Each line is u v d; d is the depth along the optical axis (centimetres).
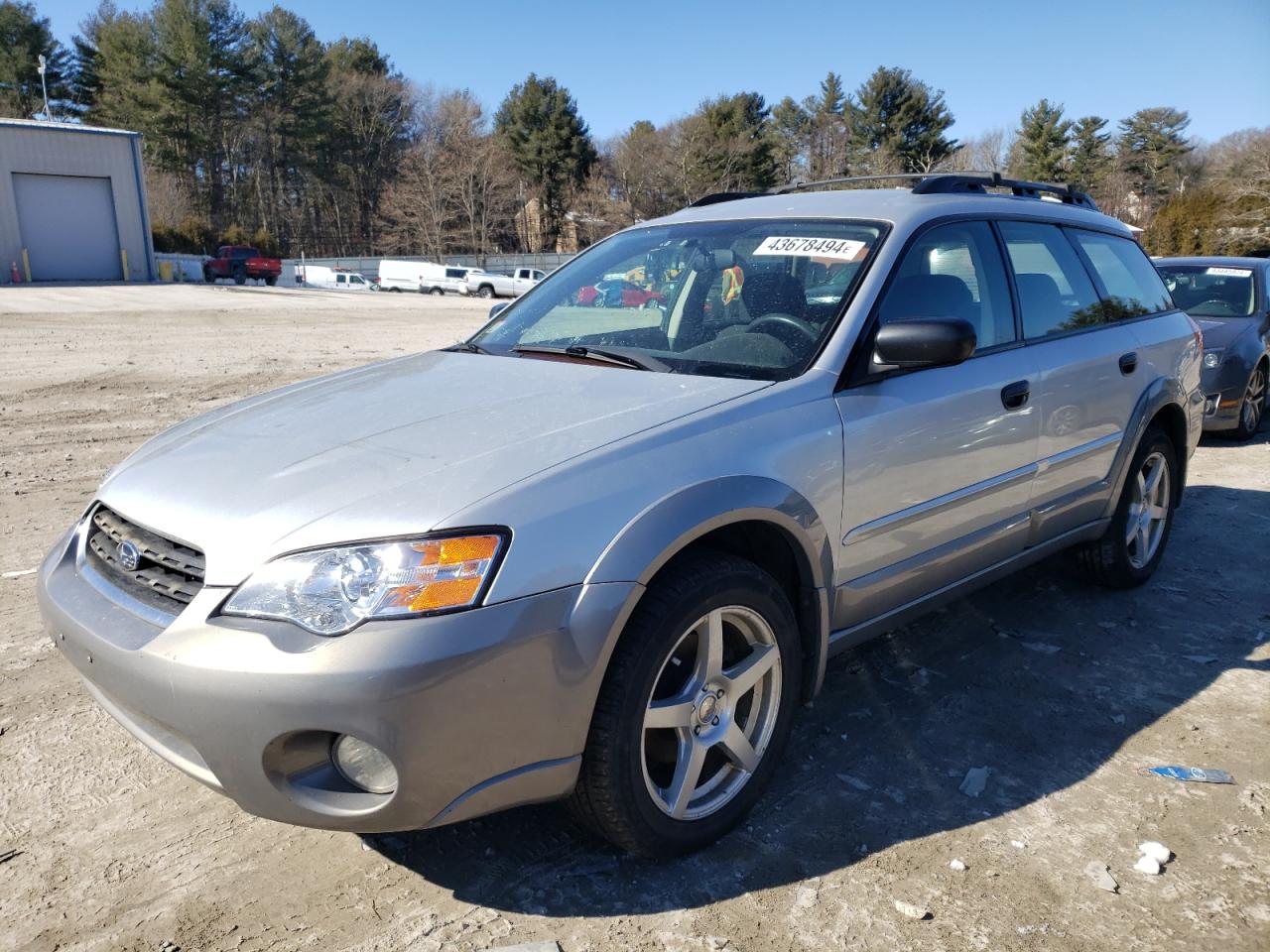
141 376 1153
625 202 7412
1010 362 346
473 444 238
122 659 215
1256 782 292
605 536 220
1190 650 392
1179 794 285
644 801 234
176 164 6819
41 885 240
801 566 271
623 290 356
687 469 239
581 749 222
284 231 7706
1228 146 7319
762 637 263
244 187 7512
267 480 232
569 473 224
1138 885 243
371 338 1791
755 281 324
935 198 350
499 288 4794
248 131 7169
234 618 205
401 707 196
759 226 351
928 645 395
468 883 243
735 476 246
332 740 212
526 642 208
